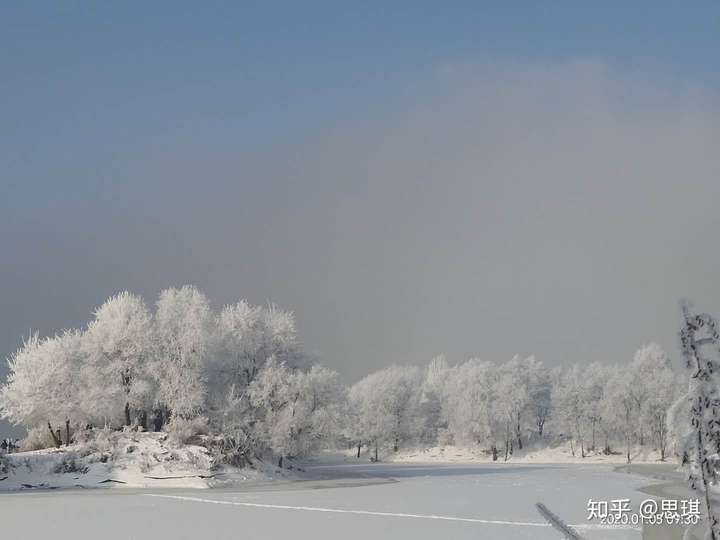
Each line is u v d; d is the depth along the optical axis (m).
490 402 151.88
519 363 172.50
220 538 38.28
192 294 98.19
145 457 78.38
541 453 147.75
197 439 84.19
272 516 47.25
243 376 95.56
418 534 38.59
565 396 147.88
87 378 90.06
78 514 48.78
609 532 37.12
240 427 88.25
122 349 91.19
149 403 91.62
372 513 48.25
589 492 63.56
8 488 70.88
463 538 36.94
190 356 90.00
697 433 9.29
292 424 89.00
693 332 9.34
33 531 41.06
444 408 163.25
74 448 81.56
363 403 154.00
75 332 93.50
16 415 87.06
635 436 142.00
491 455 151.62
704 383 9.20
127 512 50.00
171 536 39.09
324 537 38.19
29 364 87.75
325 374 93.88
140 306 94.25
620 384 139.88
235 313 96.81
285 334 97.69
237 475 80.25
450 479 85.25
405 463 141.75
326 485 77.12
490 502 55.09
